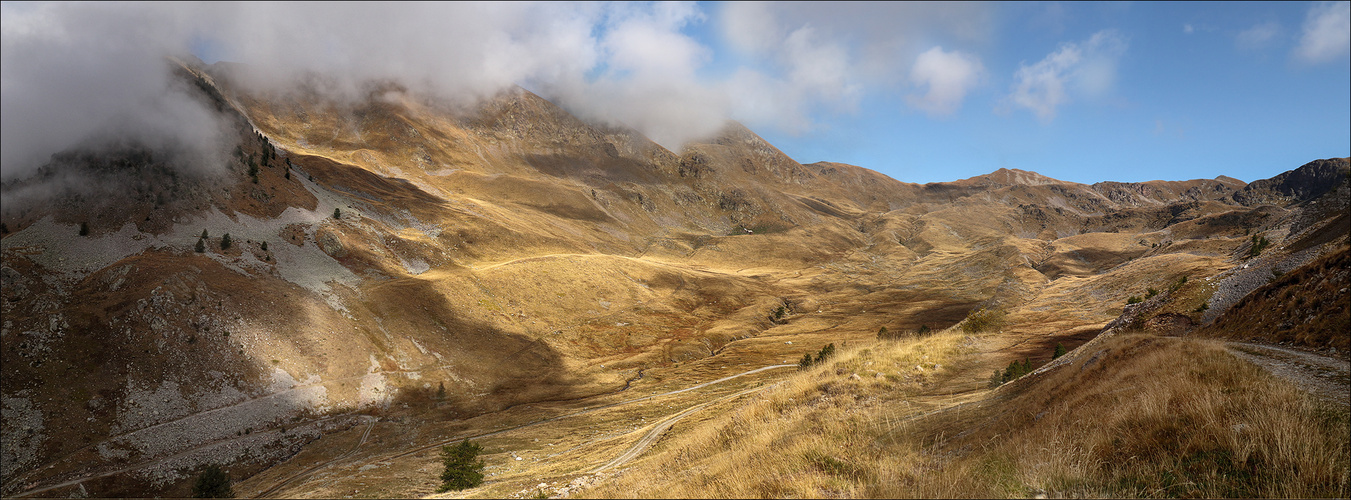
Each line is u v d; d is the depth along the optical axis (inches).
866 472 384.5
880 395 751.7
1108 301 3976.4
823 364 1023.6
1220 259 4286.4
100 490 2817.4
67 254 4626.0
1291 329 641.0
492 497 1343.5
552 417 3971.5
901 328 6446.9
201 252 4913.9
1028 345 1638.8
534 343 5689.0
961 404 627.8
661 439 1497.3
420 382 4473.4
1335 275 633.6
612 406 4158.5
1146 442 328.5
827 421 604.7
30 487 2765.7
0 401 3125.0
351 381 4175.7
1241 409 321.7
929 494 317.4
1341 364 442.0
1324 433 281.1
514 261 7455.7
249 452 3272.6
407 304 5408.5
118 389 3385.8
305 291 4904.0
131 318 3789.4
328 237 6215.6
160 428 3240.7
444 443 3464.6
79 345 3572.8
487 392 4630.9
